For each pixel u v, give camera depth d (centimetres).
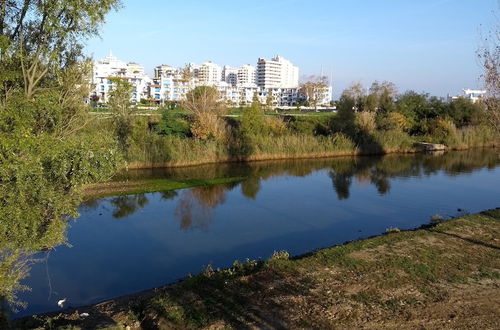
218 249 1448
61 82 1139
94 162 599
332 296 857
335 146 3966
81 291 1116
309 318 764
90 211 1906
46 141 571
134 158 3014
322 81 12688
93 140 629
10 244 563
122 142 3008
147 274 1234
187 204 2078
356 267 1012
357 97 6619
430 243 1192
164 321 775
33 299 1065
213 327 740
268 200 2188
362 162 3588
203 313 793
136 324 796
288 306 816
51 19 880
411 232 1304
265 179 2780
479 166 3366
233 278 980
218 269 1089
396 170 3169
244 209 2000
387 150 4181
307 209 2006
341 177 2875
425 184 2623
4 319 731
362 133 4331
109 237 1565
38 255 1360
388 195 2311
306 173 3030
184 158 3222
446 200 2184
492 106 1072
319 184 2628
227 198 2225
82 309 923
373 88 6719
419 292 874
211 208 2011
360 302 829
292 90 13750
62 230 616
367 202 2145
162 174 2817
